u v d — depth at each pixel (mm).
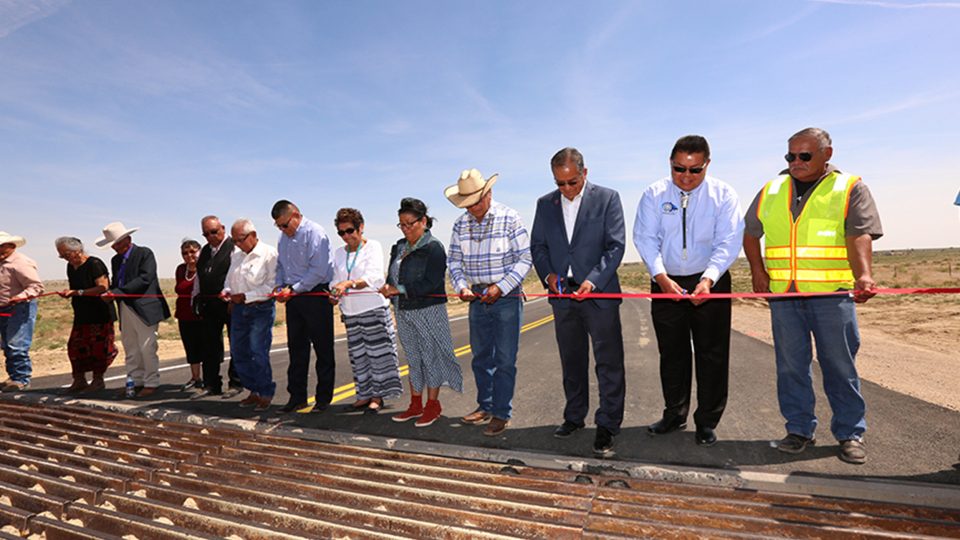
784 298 3230
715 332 3373
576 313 3678
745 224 3566
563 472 2979
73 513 2635
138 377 5570
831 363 3125
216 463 3309
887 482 2711
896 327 13391
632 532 2326
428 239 4156
